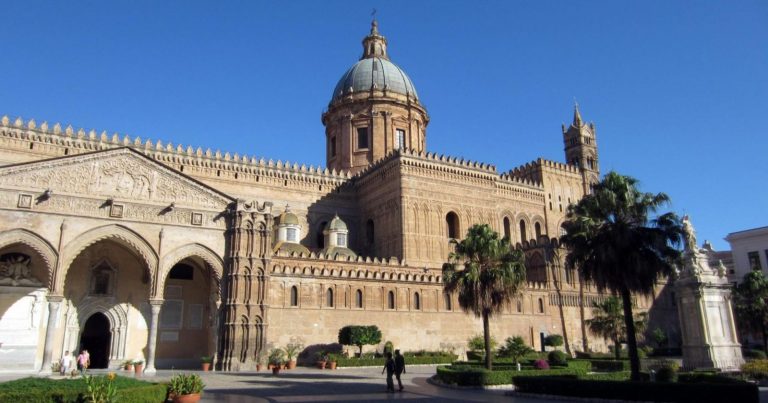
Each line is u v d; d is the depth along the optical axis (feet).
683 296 150.20
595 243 110.11
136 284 170.40
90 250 165.48
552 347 230.48
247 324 159.94
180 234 158.71
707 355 141.90
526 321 228.84
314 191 251.60
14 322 151.84
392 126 286.46
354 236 256.73
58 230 142.41
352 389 104.94
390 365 101.81
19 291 154.10
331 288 184.85
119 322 165.17
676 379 108.68
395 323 195.00
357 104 289.53
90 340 165.27
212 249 162.40
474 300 134.31
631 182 112.37
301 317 175.94
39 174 143.54
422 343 199.00
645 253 107.76
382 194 243.60
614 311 179.42
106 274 166.81
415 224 230.48
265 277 166.09
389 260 214.28
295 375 137.80
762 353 183.83
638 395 85.56
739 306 197.26
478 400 88.53
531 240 262.88
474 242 138.21
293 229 217.97
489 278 133.69
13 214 138.21
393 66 305.94
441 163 244.63
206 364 154.81
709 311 145.89
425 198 236.84
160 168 159.74
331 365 159.74
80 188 147.74
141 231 153.28
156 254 153.69
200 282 181.16
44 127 191.42
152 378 126.31
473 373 110.52
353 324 185.88
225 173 229.25
